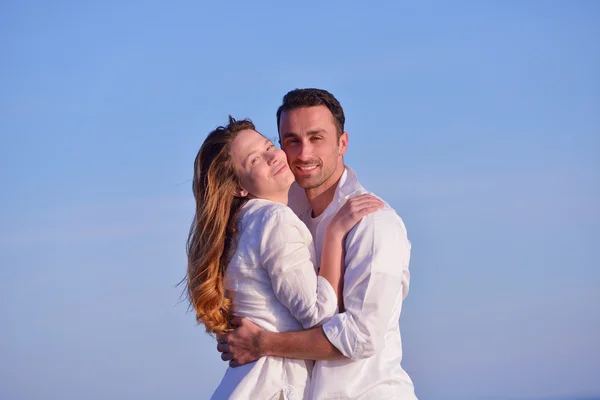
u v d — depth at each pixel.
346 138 4.26
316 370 3.68
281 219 3.67
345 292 3.70
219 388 3.73
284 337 3.62
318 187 4.14
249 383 3.60
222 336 3.77
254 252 3.70
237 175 3.85
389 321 3.78
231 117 3.97
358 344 3.59
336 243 3.77
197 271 3.78
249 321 3.70
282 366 3.66
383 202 3.95
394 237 3.78
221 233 3.78
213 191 3.80
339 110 4.18
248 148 3.85
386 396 3.68
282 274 3.62
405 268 3.94
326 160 4.09
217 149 3.85
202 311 3.72
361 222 3.78
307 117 4.06
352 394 3.63
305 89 4.16
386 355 3.77
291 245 3.64
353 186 4.09
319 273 3.78
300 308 3.62
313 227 4.16
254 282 3.72
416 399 3.88
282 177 3.85
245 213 3.81
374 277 3.66
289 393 3.62
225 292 3.81
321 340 3.59
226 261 3.78
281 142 4.21
